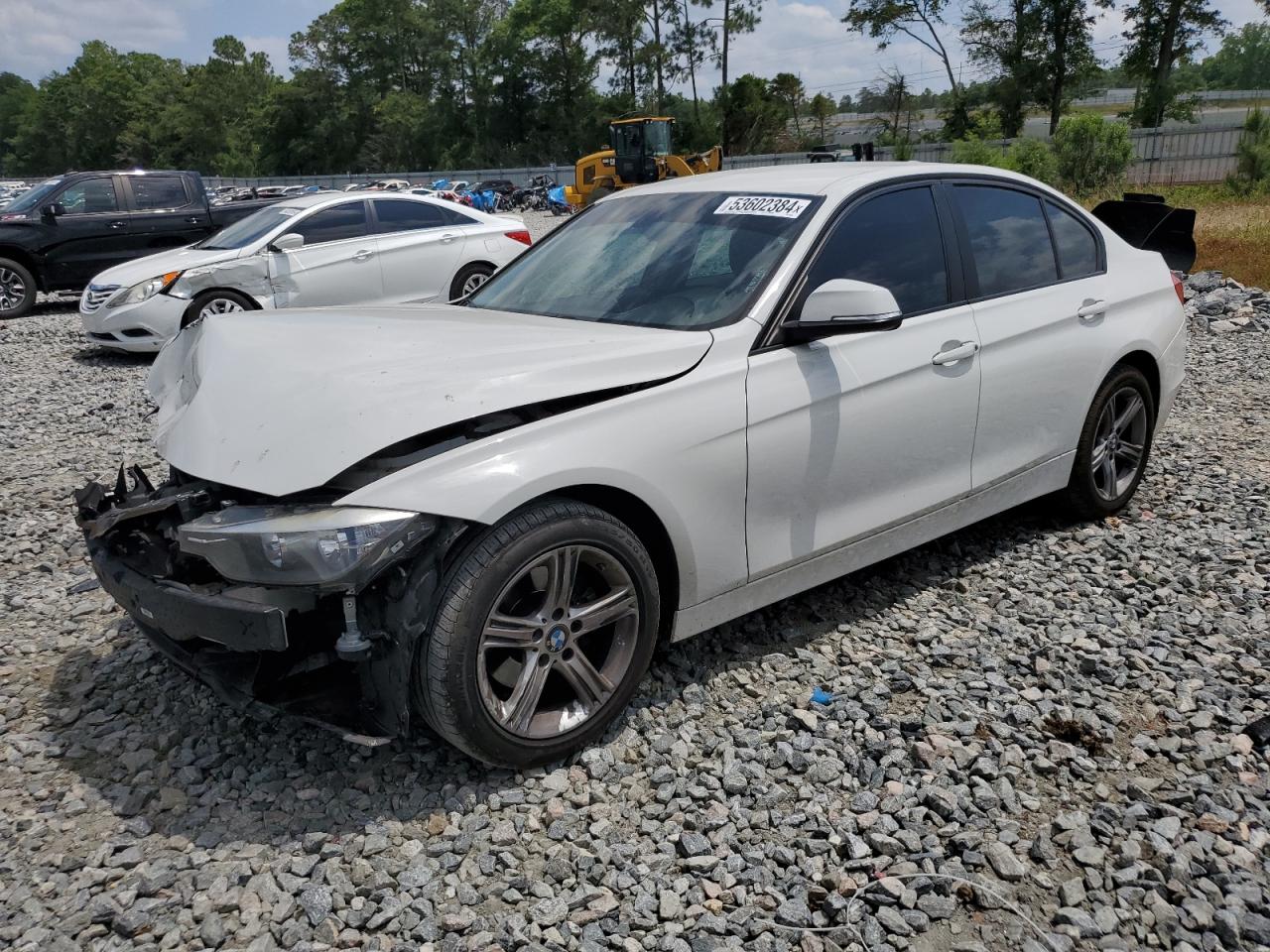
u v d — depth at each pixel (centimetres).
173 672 375
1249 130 3134
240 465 281
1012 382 422
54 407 862
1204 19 4931
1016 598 418
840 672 362
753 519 343
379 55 9669
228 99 11844
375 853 273
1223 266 1348
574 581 304
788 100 7225
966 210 426
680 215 407
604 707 314
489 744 288
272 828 285
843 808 290
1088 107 9712
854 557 383
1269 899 250
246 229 1105
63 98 13800
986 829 279
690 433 319
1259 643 378
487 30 9512
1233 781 299
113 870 267
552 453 289
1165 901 251
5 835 285
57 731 340
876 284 380
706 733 326
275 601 271
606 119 7556
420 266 1125
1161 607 408
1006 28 5328
